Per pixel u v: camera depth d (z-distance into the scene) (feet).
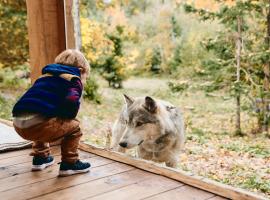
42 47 11.35
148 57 48.06
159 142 11.60
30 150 11.25
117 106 35.06
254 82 28.60
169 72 46.83
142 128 11.13
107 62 40.78
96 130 27.22
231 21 28.91
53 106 7.89
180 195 7.72
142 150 12.07
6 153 10.93
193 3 31.09
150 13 50.11
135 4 51.44
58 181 8.66
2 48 35.99
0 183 8.58
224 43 30.27
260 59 27.76
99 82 40.60
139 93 40.01
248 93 28.09
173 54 47.06
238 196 7.27
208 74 32.01
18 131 8.12
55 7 11.26
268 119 27.17
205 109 35.29
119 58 41.47
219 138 26.43
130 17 50.24
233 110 33.91
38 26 11.27
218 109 35.06
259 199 6.90
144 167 9.33
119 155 10.07
